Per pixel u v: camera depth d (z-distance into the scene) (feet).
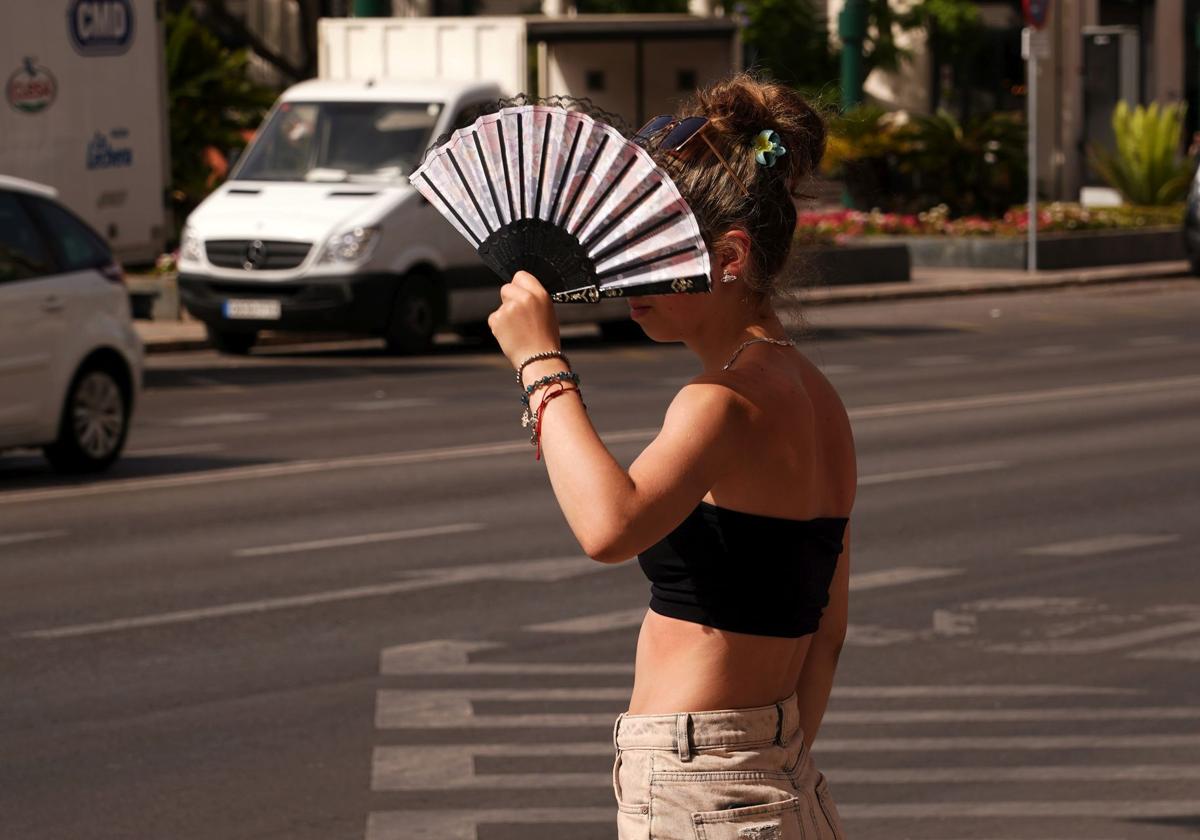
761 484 12.48
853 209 152.46
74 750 30.32
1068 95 195.21
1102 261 146.92
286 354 97.35
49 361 57.72
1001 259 143.95
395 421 71.72
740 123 13.02
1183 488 56.39
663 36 130.82
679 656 12.74
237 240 92.73
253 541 48.29
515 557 46.11
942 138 155.53
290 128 98.22
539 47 136.98
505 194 12.47
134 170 98.37
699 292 12.30
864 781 28.96
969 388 81.87
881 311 121.70
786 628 12.72
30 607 40.65
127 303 61.36
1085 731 31.53
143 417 73.15
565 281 12.47
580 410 12.30
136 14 97.76
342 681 34.58
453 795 28.14
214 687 34.14
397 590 42.32
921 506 53.36
